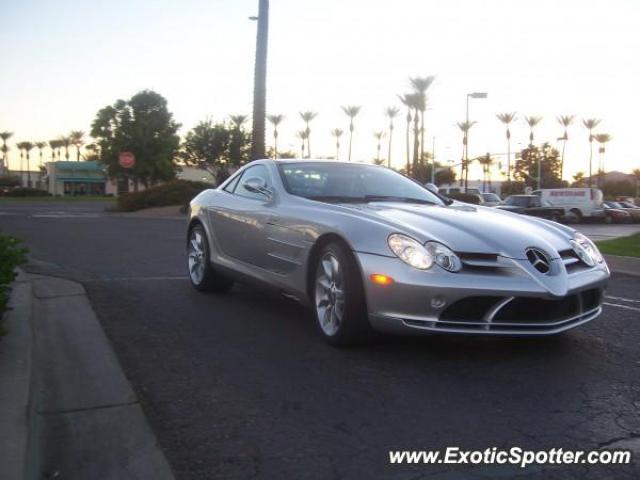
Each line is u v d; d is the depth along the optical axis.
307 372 4.25
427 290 4.06
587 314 4.58
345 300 4.48
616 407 3.71
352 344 4.69
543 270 4.26
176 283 7.49
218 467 2.97
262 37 19.92
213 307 6.18
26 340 4.40
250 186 5.70
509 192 82.62
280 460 3.04
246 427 3.40
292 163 6.06
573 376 4.22
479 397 3.82
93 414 3.54
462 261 4.14
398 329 4.23
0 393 3.38
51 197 54.62
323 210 4.96
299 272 5.04
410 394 3.86
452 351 4.71
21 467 2.61
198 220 6.87
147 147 35.94
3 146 105.00
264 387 3.98
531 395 3.87
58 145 107.31
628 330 5.50
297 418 3.52
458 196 32.56
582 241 4.87
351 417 3.53
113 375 4.17
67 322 5.48
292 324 5.52
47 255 10.05
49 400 3.74
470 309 4.11
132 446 3.17
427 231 4.34
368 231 4.43
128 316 5.76
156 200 28.22
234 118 40.31
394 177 6.16
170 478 2.86
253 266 5.77
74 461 3.02
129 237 14.00
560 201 35.97
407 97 52.56
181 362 4.46
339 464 3.00
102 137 35.94
